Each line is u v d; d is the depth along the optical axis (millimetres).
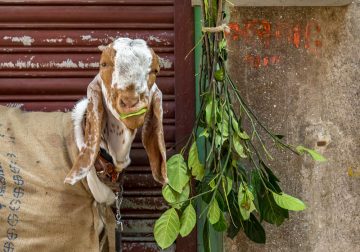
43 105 2814
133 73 1978
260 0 2559
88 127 2205
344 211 2701
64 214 2287
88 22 2811
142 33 2820
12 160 2330
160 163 2285
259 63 2660
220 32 2377
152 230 2816
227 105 2410
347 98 2695
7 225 2270
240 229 2646
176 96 2799
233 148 2445
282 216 2432
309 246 2684
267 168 2473
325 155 2691
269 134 2553
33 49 2801
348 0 2607
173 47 2822
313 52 2676
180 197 2383
